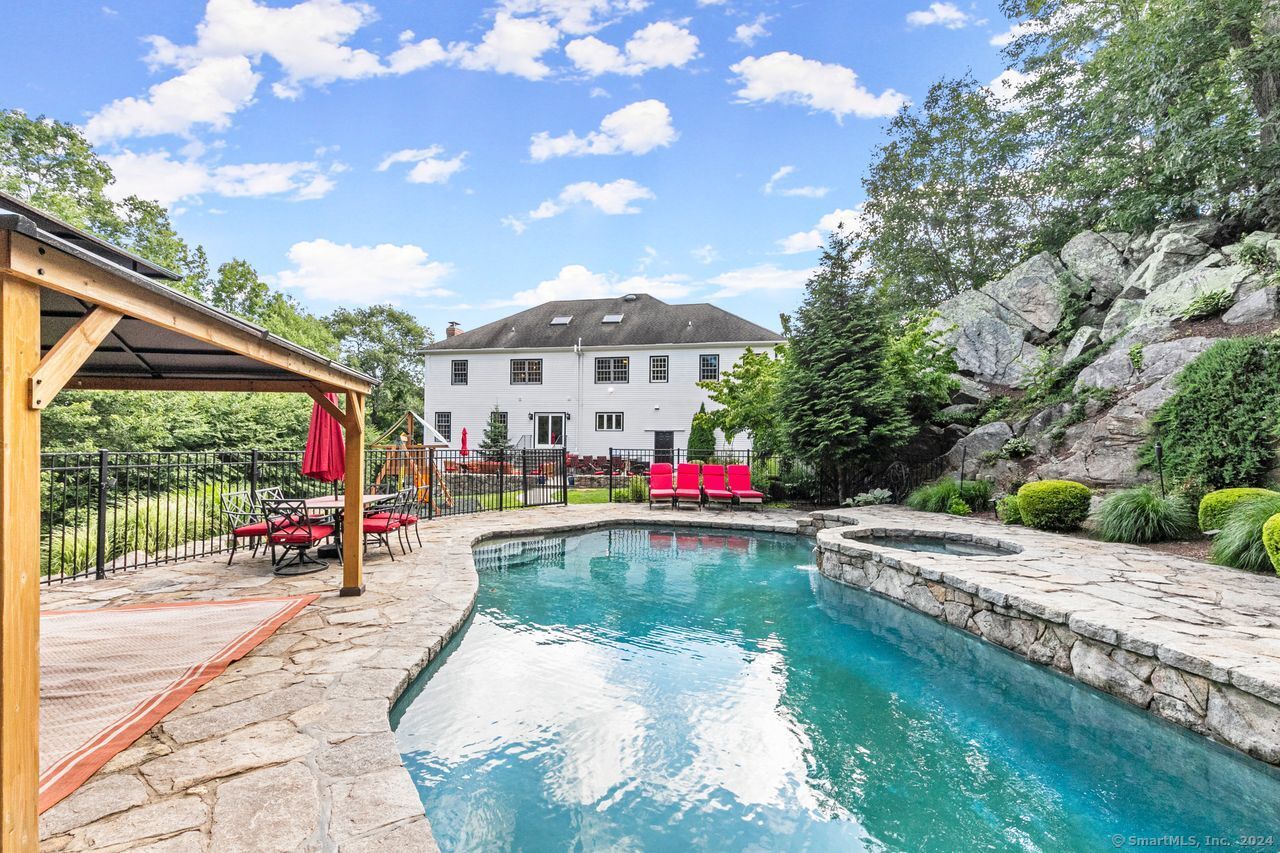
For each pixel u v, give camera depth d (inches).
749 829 105.3
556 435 932.6
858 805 112.7
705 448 811.4
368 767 101.1
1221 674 122.9
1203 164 420.8
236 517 281.7
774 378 555.8
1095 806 111.9
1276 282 354.6
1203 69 413.1
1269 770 113.6
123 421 487.8
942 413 504.1
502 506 490.0
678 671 178.1
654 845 100.2
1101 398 384.2
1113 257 497.4
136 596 210.4
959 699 160.6
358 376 206.4
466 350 956.6
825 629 218.5
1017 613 182.4
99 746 106.2
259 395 661.9
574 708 151.8
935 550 299.7
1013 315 529.7
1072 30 621.3
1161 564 231.9
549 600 254.5
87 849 78.6
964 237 786.8
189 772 98.8
